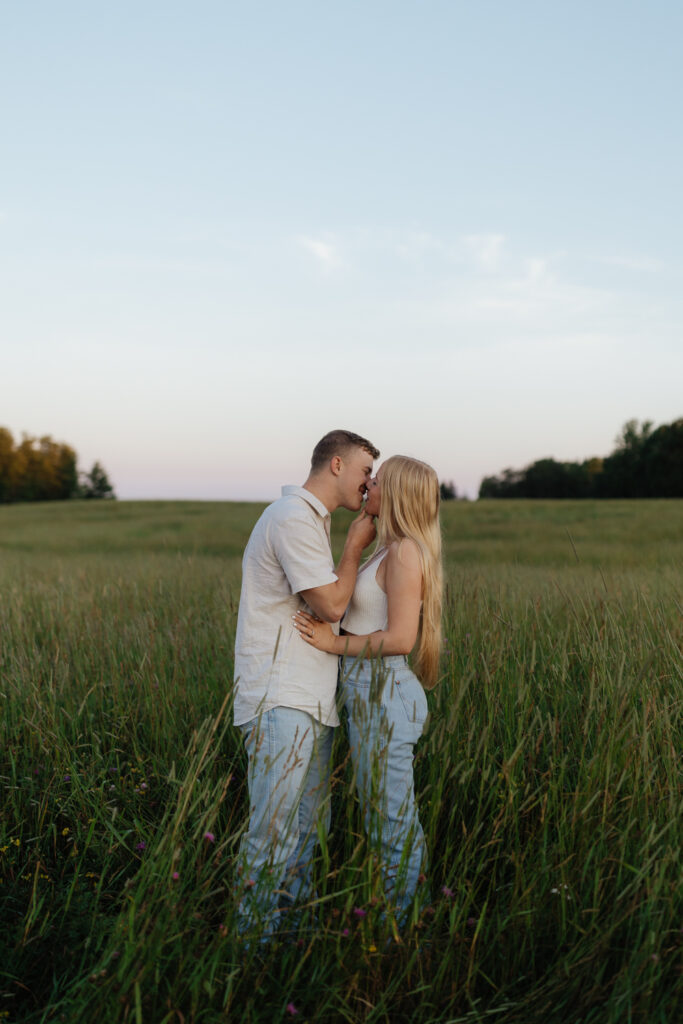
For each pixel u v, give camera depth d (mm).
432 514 2754
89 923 2303
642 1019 1910
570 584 6230
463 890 2299
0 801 3062
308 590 2562
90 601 5969
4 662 4234
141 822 2803
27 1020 2049
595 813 2377
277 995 1998
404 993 2062
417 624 2631
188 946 1997
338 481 2736
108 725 3645
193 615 5359
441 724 2723
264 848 2416
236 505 40406
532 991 2008
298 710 2602
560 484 84000
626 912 2057
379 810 2207
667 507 26797
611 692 2877
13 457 102500
